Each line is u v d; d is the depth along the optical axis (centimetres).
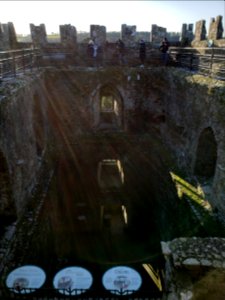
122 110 1334
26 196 804
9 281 544
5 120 628
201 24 1254
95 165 1341
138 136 1309
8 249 607
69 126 1289
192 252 454
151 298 530
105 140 1296
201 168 923
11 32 1340
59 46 1336
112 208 1523
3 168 635
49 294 529
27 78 920
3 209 685
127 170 1347
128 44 1366
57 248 1072
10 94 689
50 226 976
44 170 1023
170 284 459
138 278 555
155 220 1272
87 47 1334
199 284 442
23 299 520
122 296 527
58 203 1166
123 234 1367
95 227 1374
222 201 705
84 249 1242
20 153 748
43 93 1164
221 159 718
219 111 728
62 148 1285
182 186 936
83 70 1242
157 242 1195
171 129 1183
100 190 1403
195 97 905
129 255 1210
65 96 1264
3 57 1138
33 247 696
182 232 852
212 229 689
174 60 1313
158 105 1307
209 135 860
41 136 1098
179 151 1077
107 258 1182
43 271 566
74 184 1332
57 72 1236
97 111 1348
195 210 803
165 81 1266
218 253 453
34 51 1220
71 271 574
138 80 1268
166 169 1116
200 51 1202
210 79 843
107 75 1253
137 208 1388
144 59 1358
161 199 1180
